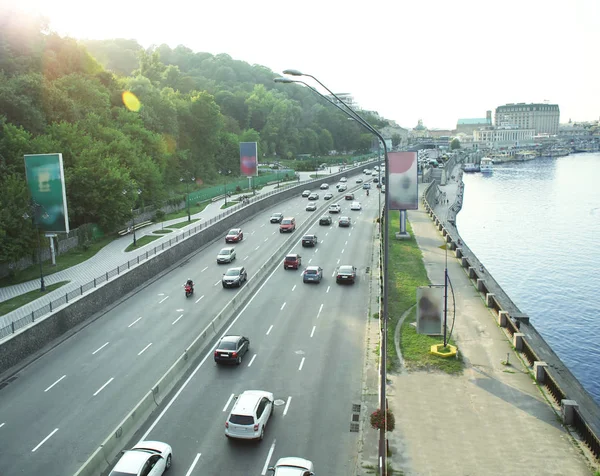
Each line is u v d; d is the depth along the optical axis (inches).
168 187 4729.3
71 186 2758.4
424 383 1343.5
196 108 5876.0
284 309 1911.9
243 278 2240.4
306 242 2970.0
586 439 1085.8
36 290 1935.3
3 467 993.5
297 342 1598.2
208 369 1414.9
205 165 5920.3
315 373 1384.1
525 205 6628.9
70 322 1731.1
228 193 4923.7
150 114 4877.0
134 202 3157.0
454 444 1077.8
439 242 3201.3
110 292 1990.7
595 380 2030.0
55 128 2933.1
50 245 2356.1
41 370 1424.7
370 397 1257.4
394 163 2659.9
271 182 6245.1
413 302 1993.1
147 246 2679.6
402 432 1119.0
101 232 2888.8
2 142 2495.1
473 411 1208.8
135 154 3624.5
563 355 2262.6
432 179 7829.7
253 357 1489.9
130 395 1272.1
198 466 976.9
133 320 1803.6
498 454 1045.8
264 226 3619.6
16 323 1571.1
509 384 1343.5
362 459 1007.6
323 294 2092.8
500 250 4222.4
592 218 5625.0
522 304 2925.7
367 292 2121.1
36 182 2143.2
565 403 1159.6
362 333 1674.5
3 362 1417.3
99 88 4128.9
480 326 1760.6
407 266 2556.6
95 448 1054.4
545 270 3614.7
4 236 2023.9
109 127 3718.0
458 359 1491.1
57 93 3248.0
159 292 2128.4
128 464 876.0
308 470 888.3
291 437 1079.0
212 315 1840.6
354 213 4207.7
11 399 1266.0
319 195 5300.2
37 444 1070.4
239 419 1043.9
